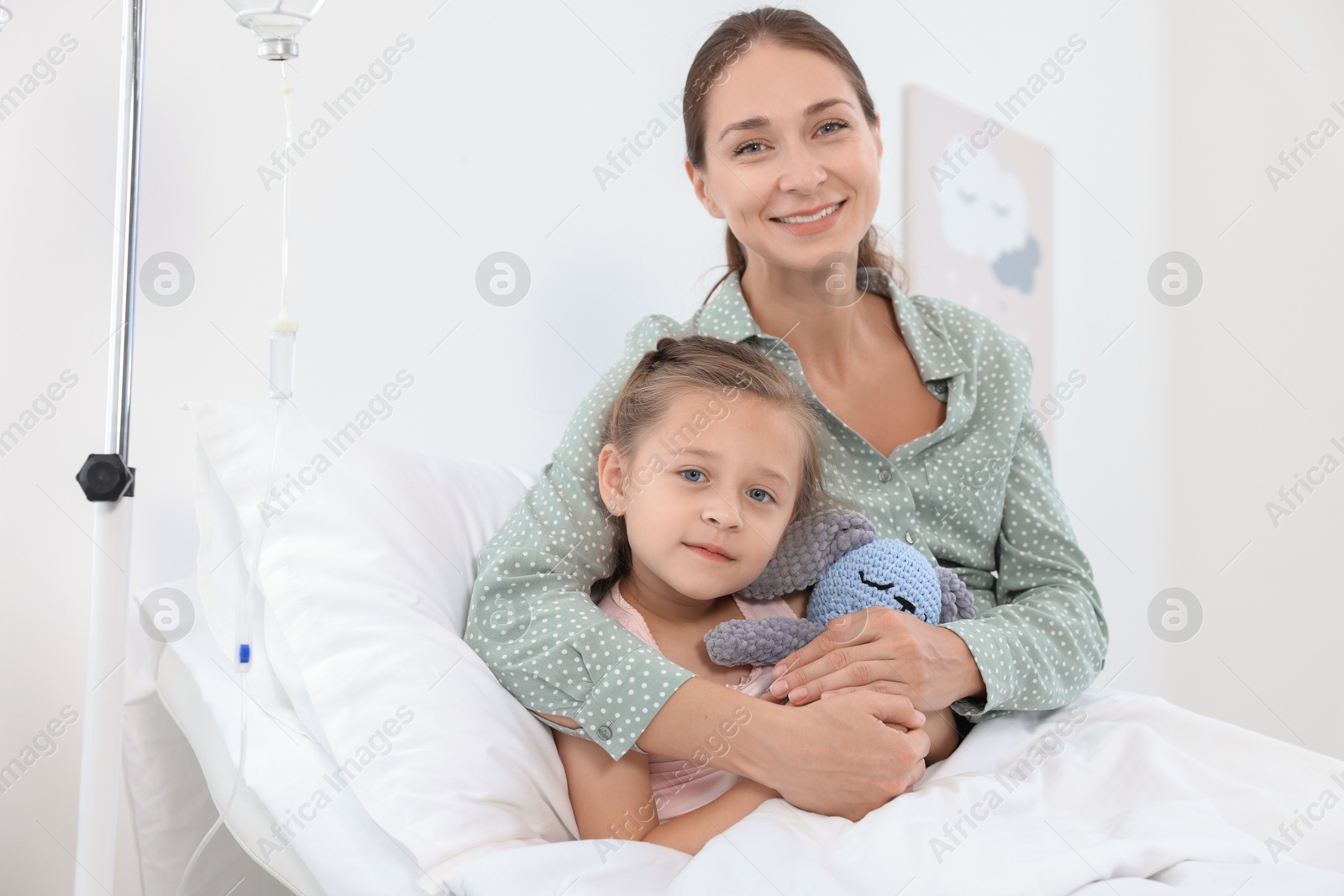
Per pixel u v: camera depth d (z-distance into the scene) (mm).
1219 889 727
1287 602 2656
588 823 973
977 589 1236
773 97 1148
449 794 874
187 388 1315
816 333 1240
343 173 1449
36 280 1204
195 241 1317
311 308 1421
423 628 997
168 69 1290
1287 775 1009
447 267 1562
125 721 1091
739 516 1004
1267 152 2711
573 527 1093
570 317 1712
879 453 1196
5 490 1186
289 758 940
